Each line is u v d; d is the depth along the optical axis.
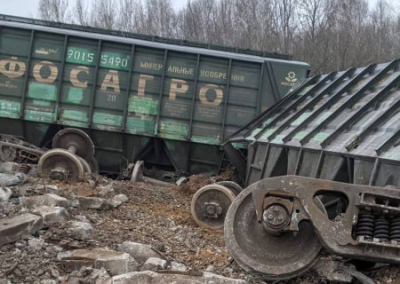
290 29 36.12
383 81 8.59
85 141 12.29
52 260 5.27
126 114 13.16
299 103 11.27
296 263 5.12
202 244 6.94
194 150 13.44
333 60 31.58
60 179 9.95
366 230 4.84
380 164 5.68
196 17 40.62
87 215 7.66
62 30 13.14
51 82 13.10
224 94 13.30
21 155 11.62
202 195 8.49
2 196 7.51
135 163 13.24
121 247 5.90
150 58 13.21
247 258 5.24
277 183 5.07
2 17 13.66
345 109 8.57
